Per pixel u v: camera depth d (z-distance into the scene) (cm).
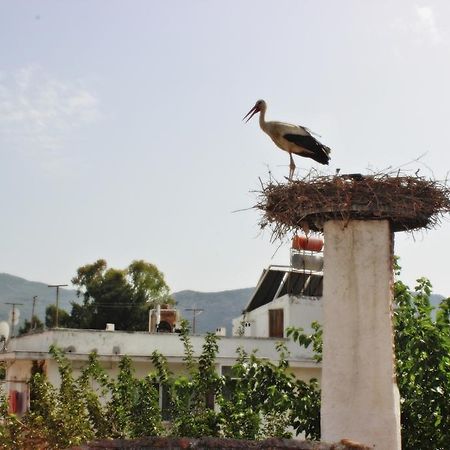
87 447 725
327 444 667
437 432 1055
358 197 939
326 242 969
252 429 1084
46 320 5297
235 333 3572
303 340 1207
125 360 1314
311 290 3038
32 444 1200
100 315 5184
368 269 948
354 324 941
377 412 917
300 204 959
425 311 1114
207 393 1125
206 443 687
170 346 2714
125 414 1210
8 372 3216
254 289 3394
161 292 5341
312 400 1092
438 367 1048
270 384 1105
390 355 930
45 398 1298
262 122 1247
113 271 5275
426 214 960
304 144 1207
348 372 933
